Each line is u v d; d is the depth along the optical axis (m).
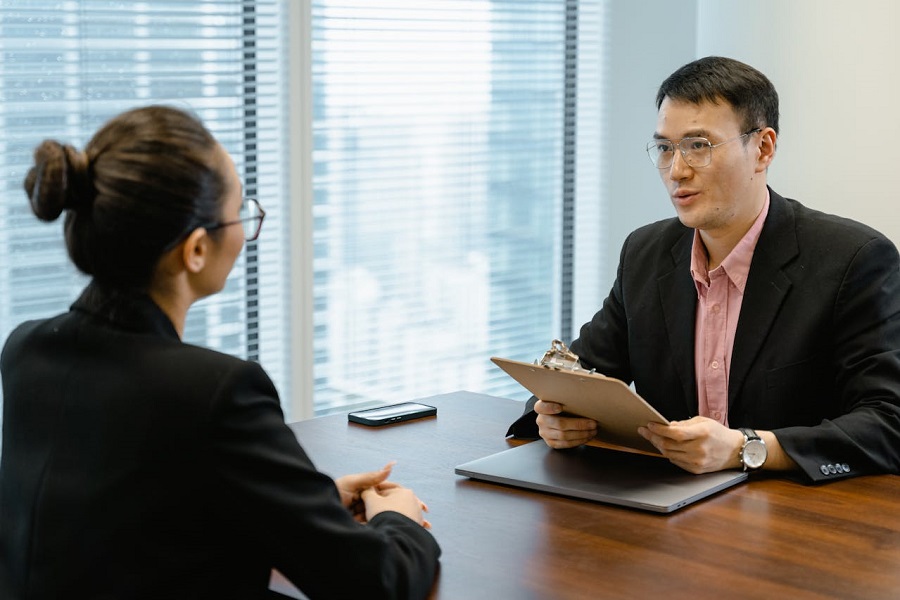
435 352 4.29
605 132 4.70
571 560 1.67
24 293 3.18
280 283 3.69
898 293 2.31
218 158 1.44
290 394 3.73
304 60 3.61
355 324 3.99
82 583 1.34
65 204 1.38
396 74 4.00
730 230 2.37
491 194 4.40
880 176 3.65
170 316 1.47
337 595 1.42
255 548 1.40
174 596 1.33
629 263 2.62
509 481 2.04
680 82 2.31
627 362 2.67
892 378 2.21
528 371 2.08
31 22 3.11
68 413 1.40
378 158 3.99
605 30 4.65
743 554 1.69
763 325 2.33
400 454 2.26
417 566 1.52
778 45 3.88
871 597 1.52
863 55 3.64
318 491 1.42
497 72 4.35
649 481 2.00
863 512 1.88
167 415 1.33
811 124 3.80
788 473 2.10
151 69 3.35
